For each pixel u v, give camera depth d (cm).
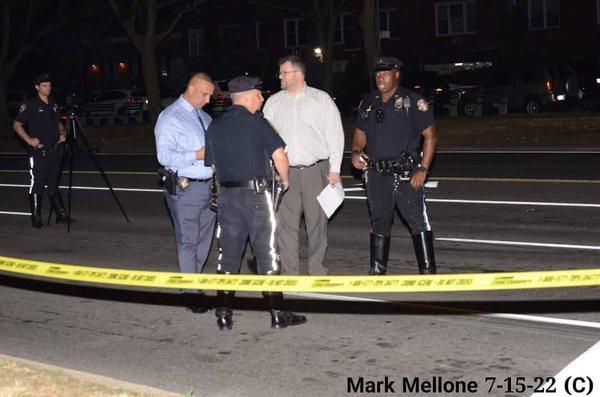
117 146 3022
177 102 828
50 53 5206
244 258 1047
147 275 679
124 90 4675
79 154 2714
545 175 1652
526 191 1482
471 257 1034
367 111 898
